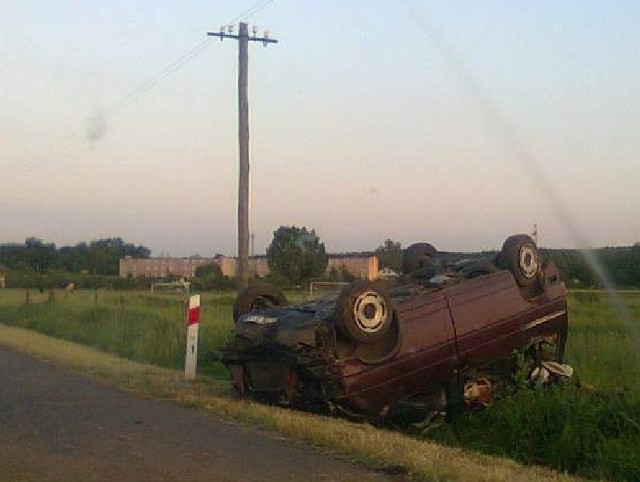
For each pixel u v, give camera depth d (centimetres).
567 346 1619
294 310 1313
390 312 1188
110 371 1670
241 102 2377
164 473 845
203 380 1560
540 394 1223
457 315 1253
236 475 836
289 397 1245
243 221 2352
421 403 1251
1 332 2873
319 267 4597
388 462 888
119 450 945
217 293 5138
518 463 1019
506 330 1295
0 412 1186
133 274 8025
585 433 1113
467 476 834
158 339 2142
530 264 1337
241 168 2362
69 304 3566
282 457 913
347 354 1184
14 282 6944
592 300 3166
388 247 3550
